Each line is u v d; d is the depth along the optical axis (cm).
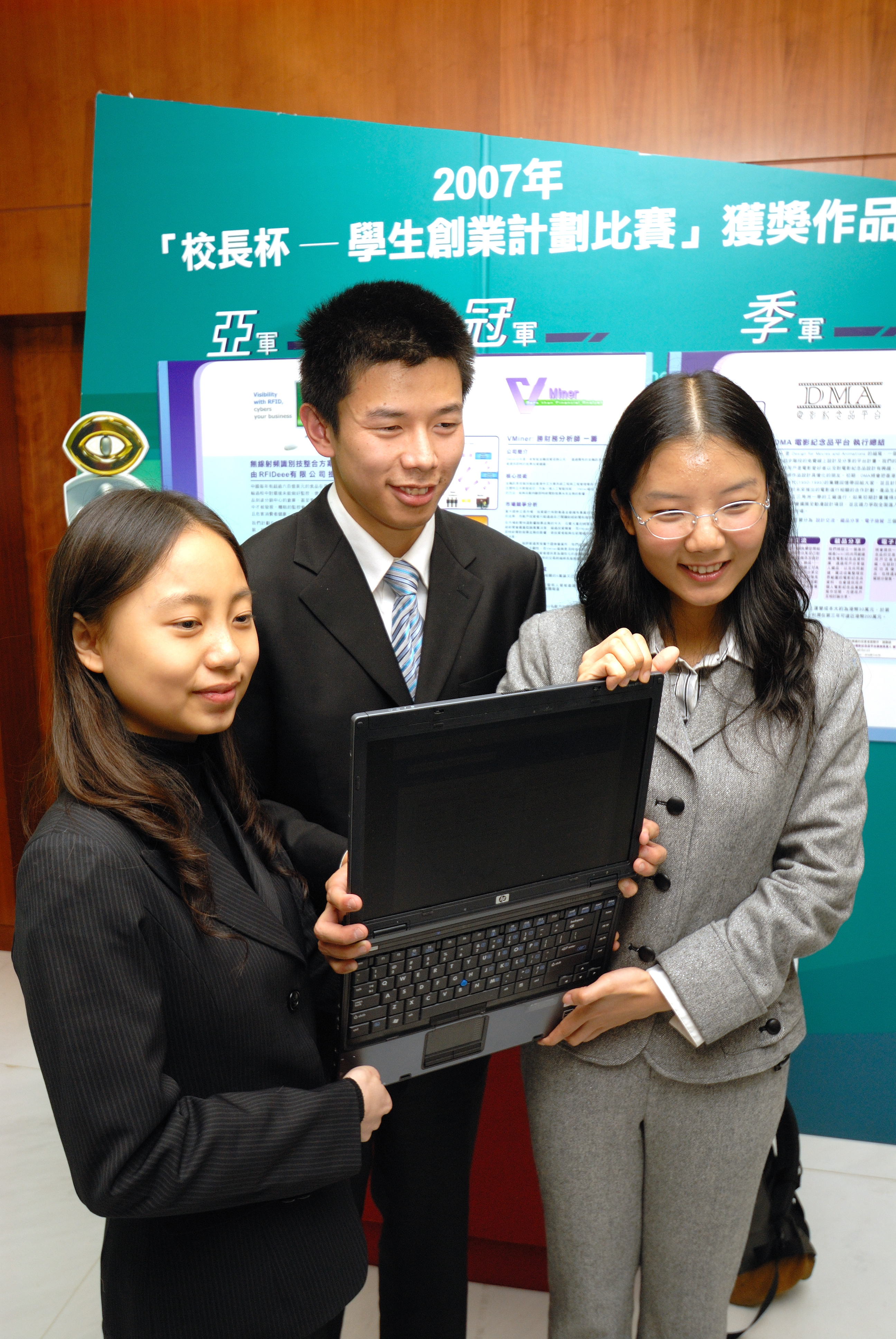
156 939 77
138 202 204
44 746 84
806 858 101
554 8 193
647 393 97
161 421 212
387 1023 93
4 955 287
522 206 193
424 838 86
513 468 205
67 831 75
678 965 97
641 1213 114
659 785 102
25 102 222
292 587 122
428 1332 136
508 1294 169
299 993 89
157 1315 81
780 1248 163
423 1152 128
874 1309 164
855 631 202
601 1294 112
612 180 190
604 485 105
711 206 188
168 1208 73
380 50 201
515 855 92
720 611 105
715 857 101
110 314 210
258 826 96
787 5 185
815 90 188
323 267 201
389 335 105
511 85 198
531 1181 166
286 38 204
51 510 267
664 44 191
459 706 84
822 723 101
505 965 97
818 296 189
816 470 197
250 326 205
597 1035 105
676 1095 104
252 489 211
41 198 228
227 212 202
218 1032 81
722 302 192
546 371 200
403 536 122
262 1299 84
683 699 104
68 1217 185
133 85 215
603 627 107
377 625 122
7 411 260
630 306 195
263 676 122
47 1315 160
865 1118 216
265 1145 77
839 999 213
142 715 83
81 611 78
